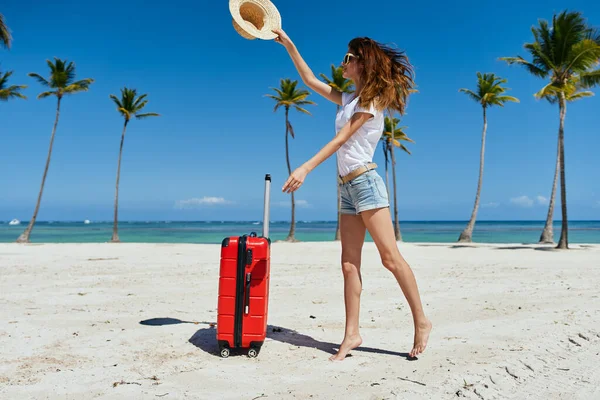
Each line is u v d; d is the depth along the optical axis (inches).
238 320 121.6
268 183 129.3
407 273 122.3
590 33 828.6
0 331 149.4
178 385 100.7
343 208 128.0
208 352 127.6
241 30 131.8
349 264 127.0
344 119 123.0
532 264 442.9
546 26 845.8
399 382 102.6
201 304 207.8
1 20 868.6
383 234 120.3
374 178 121.3
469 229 1167.0
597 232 2682.1
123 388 98.2
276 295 237.0
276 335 149.4
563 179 830.5
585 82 871.7
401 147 1385.3
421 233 2445.9
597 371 109.7
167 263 433.1
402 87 126.9
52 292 238.7
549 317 172.4
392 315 184.5
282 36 137.0
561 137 844.0
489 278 314.7
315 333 153.6
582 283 280.8
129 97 1270.9
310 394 95.3
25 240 1127.0
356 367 114.8
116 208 1244.5
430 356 123.4
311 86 138.7
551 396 94.0
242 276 122.3
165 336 144.3
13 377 105.1
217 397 93.5
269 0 138.4
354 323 126.2
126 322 165.3
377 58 121.4
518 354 122.9
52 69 1153.4
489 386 99.3
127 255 561.6
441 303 210.5
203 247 783.1
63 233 2128.4
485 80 1175.6
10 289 249.6
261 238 125.7
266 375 108.3
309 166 114.5
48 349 128.6
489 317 176.6
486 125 1178.6
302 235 2102.6
